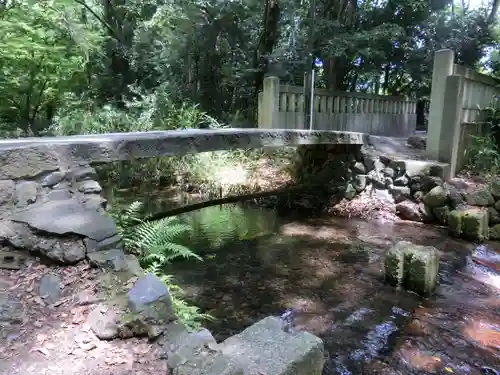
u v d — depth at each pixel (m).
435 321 2.81
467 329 2.72
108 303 1.66
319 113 6.87
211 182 6.32
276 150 7.16
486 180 5.28
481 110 6.10
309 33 7.66
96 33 7.26
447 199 4.88
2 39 5.36
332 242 4.38
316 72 10.15
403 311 2.94
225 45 8.68
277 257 3.95
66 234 1.95
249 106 8.41
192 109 7.30
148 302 1.59
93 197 2.36
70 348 1.47
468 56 9.65
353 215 5.35
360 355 2.42
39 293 1.72
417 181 5.19
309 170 6.30
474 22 9.41
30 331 1.54
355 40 8.53
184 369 1.30
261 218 5.32
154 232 3.11
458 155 5.46
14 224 1.99
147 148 3.10
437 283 3.37
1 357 1.40
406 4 9.14
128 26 8.78
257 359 1.42
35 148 2.36
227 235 4.61
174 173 6.41
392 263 3.32
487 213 4.52
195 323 2.01
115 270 1.86
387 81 10.77
